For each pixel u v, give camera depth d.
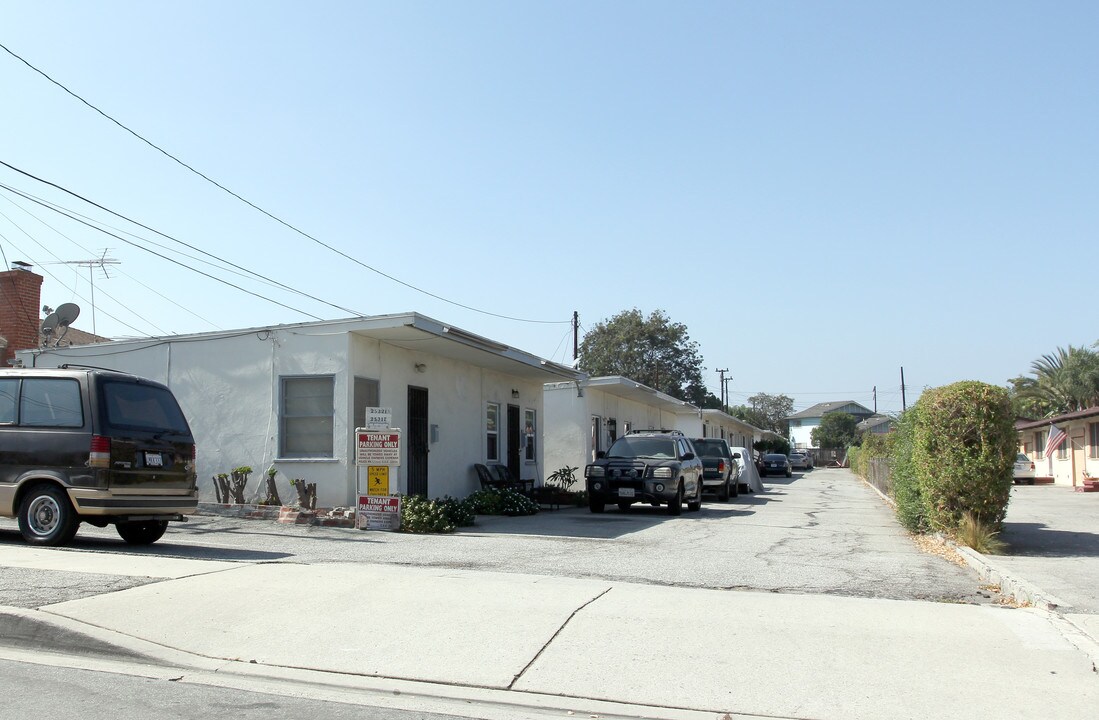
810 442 123.69
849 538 14.79
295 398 16.23
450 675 6.28
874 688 5.94
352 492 15.74
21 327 21.88
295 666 6.49
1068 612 7.96
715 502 27.00
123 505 10.71
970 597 9.05
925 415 13.82
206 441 16.55
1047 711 5.55
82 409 10.72
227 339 16.64
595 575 9.95
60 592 7.86
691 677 6.18
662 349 64.50
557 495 22.50
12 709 5.45
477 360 20.58
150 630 7.09
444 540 13.25
